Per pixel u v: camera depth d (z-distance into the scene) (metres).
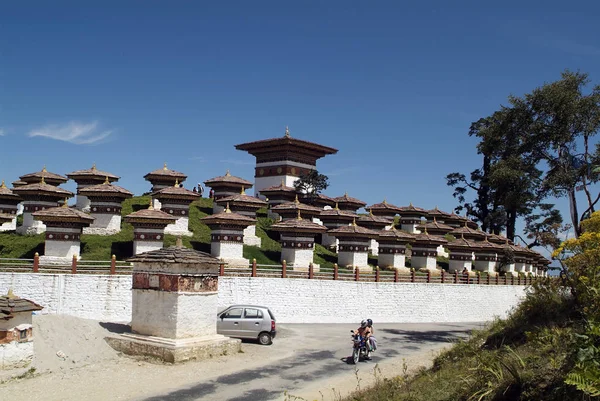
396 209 67.38
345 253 47.41
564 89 40.38
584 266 18.41
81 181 49.09
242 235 41.94
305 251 43.59
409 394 16.39
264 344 27.91
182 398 18.41
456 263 58.06
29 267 30.97
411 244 59.09
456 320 46.66
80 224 35.75
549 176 42.91
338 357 26.02
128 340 23.75
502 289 52.25
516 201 50.03
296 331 33.19
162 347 22.81
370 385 20.42
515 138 44.00
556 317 19.36
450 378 16.62
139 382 20.00
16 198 45.81
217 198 55.62
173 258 24.02
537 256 70.12
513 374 13.34
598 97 40.12
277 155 65.94
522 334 19.52
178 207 45.69
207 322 25.12
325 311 38.53
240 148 68.25
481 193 77.44
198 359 23.42
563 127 40.66
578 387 10.55
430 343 31.50
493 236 66.06
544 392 12.42
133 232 41.16
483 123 76.81
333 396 19.14
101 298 30.62
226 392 19.25
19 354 20.50
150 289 24.75
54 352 21.75
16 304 20.52
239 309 28.17
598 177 39.56
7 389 18.55
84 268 31.88
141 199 54.41
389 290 42.38
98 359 22.48
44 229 42.31
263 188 66.69
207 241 45.25
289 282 37.22
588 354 11.67
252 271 36.31
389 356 27.00
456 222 75.94
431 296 45.09
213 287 25.55
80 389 18.92
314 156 68.06
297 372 22.62
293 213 50.84
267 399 18.61
